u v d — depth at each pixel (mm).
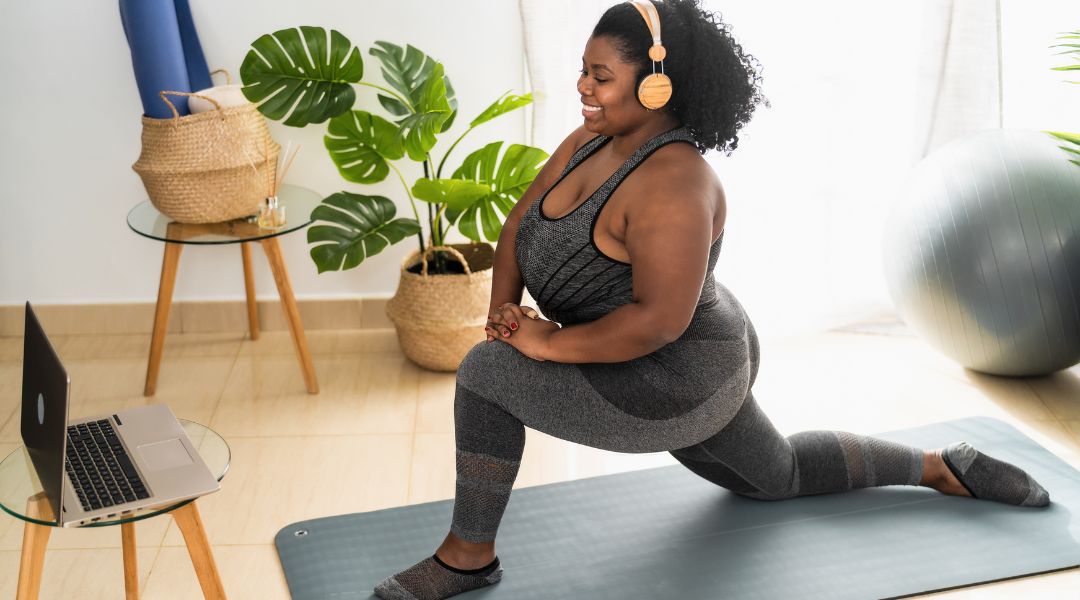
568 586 2162
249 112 2895
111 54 3094
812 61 3135
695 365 1972
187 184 2791
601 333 1854
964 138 2961
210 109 2852
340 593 2152
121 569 2258
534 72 3070
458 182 2805
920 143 3207
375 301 3408
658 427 1981
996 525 2330
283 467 2650
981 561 2213
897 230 2975
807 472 2398
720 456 2244
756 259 3340
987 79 3111
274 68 2859
